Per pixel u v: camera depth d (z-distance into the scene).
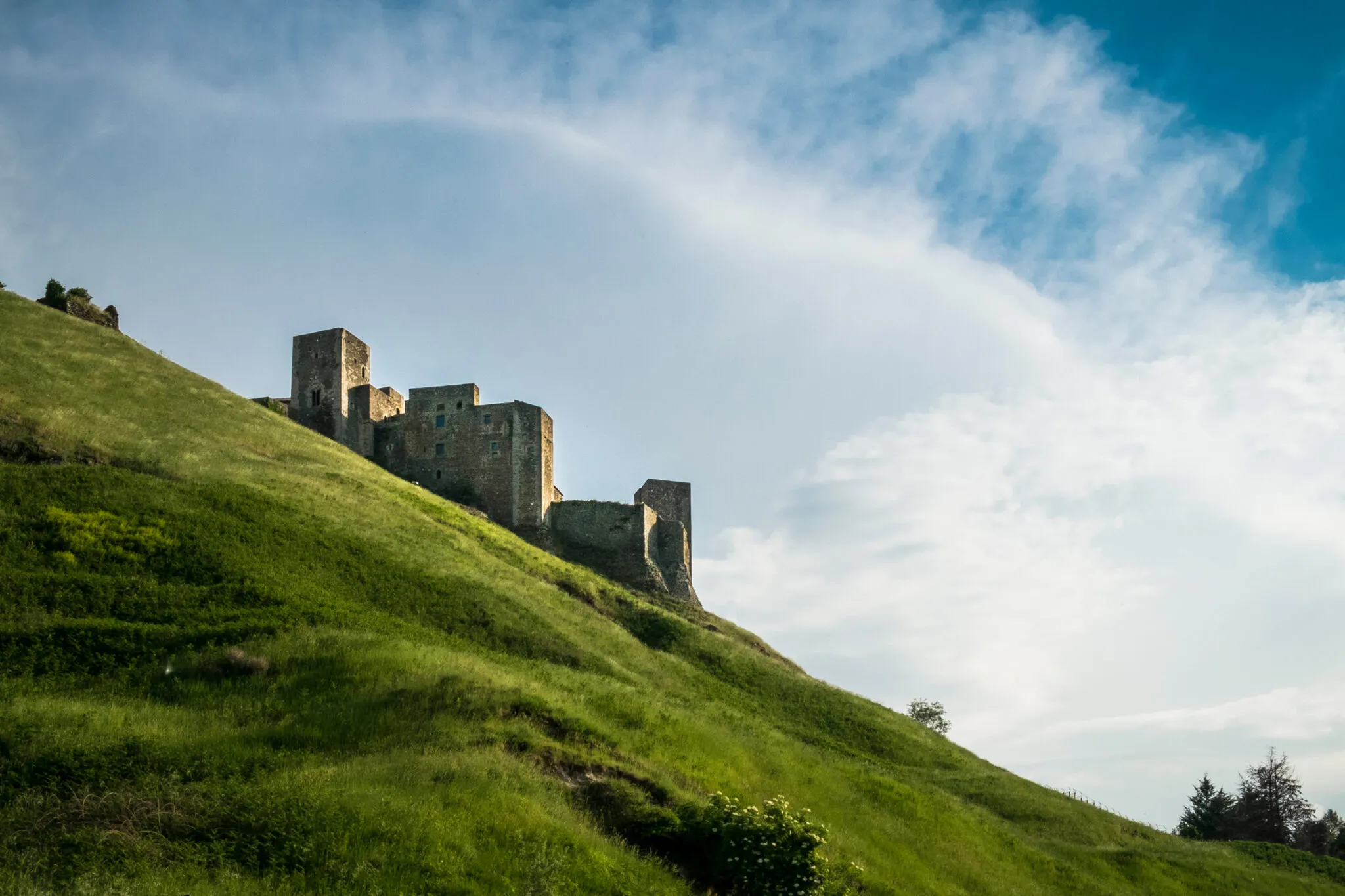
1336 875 58.47
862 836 36.34
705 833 26.92
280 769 25.59
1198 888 48.66
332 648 35.97
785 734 54.53
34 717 26.88
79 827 21.23
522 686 35.31
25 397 58.12
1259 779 95.88
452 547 62.12
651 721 37.88
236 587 41.84
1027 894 38.69
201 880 19.69
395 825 22.67
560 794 27.33
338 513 57.75
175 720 28.98
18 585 37.94
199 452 60.00
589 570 84.94
